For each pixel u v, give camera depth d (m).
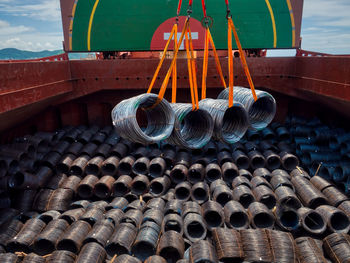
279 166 12.21
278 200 9.47
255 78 12.61
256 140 13.67
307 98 12.73
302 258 7.47
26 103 9.37
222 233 7.99
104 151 12.63
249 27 12.88
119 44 12.98
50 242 8.50
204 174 11.41
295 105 14.41
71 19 12.73
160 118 5.44
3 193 10.21
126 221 9.24
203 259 7.18
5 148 11.16
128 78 12.56
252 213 9.12
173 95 6.28
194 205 9.70
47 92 10.66
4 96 8.27
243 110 5.60
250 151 12.62
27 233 8.67
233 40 13.00
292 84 12.60
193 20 12.94
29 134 13.55
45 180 11.17
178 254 8.24
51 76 10.97
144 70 12.48
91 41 12.91
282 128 13.62
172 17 12.86
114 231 8.56
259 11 12.79
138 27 12.88
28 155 11.72
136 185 11.41
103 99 14.01
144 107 5.53
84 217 9.11
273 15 12.77
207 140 5.52
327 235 8.81
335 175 10.88
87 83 12.69
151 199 10.35
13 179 10.59
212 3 12.84
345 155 10.96
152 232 8.35
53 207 10.15
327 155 11.74
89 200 11.22
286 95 13.96
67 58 13.08
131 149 13.30
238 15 12.84
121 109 5.11
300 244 7.79
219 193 10.06
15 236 8.53
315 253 7.43
